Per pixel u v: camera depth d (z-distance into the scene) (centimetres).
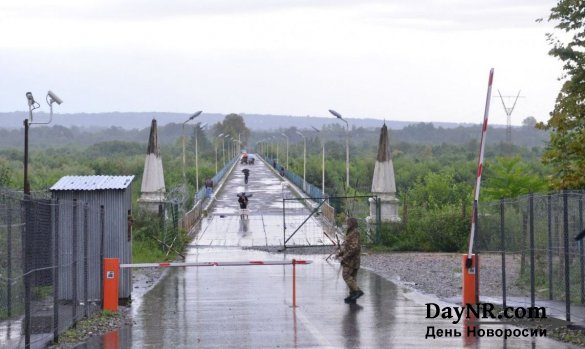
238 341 1362
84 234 1631
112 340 1382
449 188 4778
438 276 2461
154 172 3578
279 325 1535
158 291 2116
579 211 1484
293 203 6225
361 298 1944
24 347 1177
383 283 2270
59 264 1584
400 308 1761
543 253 1703
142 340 1382
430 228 3403
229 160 15250
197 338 1396
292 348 1288
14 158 12262
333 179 9244
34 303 1399
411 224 3453
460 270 2630
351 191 5091
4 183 3155
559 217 1600
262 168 14112
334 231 3894
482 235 2094
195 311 1744
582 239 1438
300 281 2334
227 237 4003
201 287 2200
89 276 1772
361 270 2670
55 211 1361
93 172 8444
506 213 1936
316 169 9850
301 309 1761
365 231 3553
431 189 4694
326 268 2719
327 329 1480
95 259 1778
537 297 1711
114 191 1844
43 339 1295
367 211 4172
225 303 1873
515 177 3050
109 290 1705
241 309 1770
